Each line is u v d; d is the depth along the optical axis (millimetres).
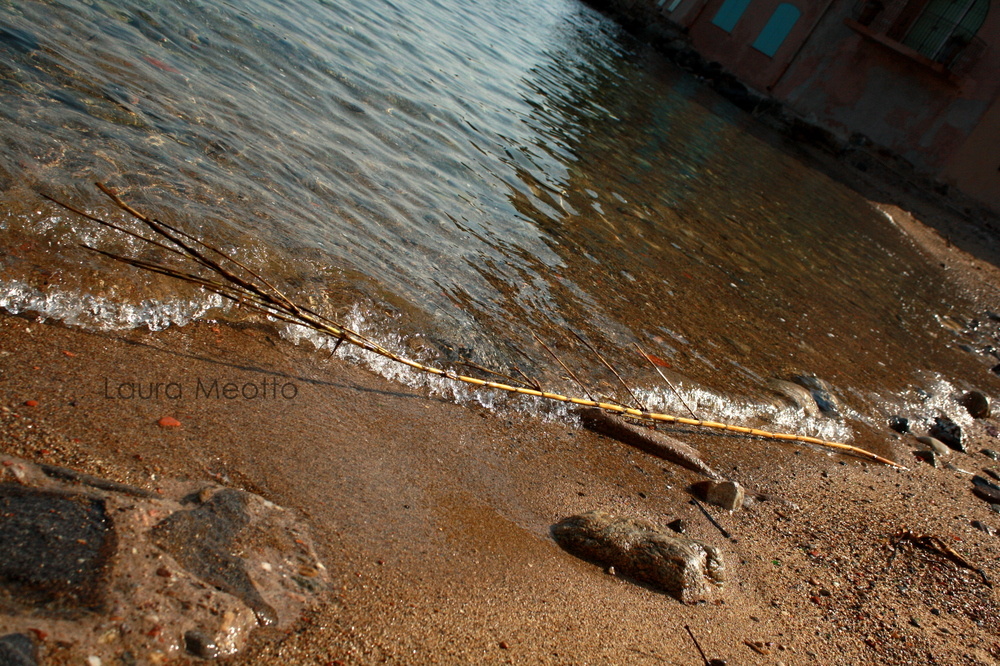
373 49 3723
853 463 2344
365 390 1890
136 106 2322
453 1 6406
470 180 2914
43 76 2252
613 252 2881
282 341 1903
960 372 3168
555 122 4273
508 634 1525
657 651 1596
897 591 1909
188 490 1528
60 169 1962
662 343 2459
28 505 1404
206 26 2990
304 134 2633
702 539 1873
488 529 1706
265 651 1374
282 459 1651
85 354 1681
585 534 1755
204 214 2049
